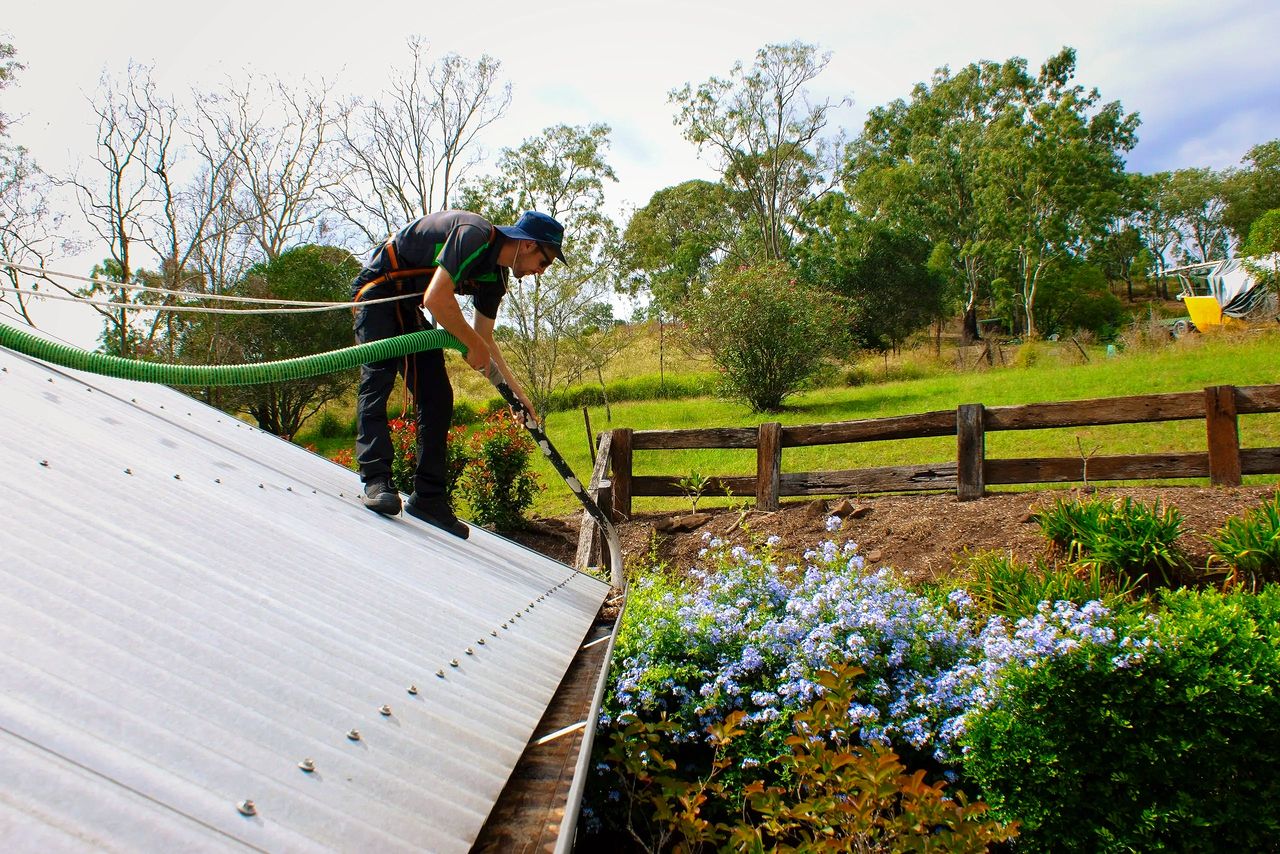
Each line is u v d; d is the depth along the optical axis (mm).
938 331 45656
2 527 1502
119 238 23891
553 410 26703
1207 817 3039
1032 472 7016
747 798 3359
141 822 882
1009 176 44312
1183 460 6590
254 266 24438
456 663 1969
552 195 38438
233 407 22703
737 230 57156
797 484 7918
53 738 962
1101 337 39156
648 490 8391
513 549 3965
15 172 22562
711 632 4020
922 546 6438
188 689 1252
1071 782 3162
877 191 49844
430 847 1154
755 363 18938
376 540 2809
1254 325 23719
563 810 1526
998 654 3449
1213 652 3158
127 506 1961
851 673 3062
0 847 737
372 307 3393
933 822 2672
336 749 1303
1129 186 50125
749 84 45500
